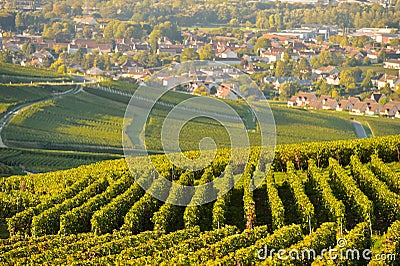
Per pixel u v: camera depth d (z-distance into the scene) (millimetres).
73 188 49188
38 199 49062
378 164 51406
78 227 40688
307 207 40094
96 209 42656
